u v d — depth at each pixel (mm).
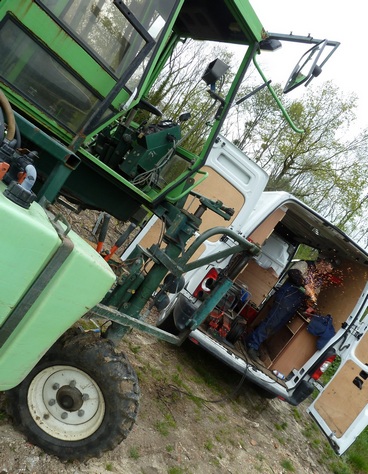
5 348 2234
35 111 2982
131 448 3482
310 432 6750
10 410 2715
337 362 9984
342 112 19125
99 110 3057
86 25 2859
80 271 2232
